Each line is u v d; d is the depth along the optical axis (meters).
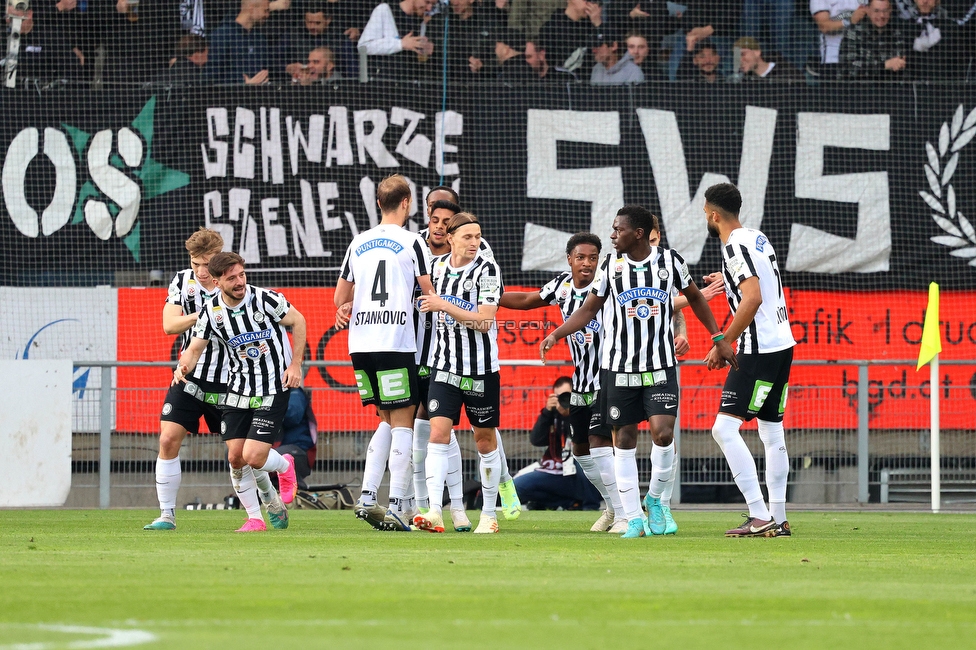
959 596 14.23
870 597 14.03
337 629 11.07
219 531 26.56
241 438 26.41
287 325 26.47
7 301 41.91
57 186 42.50
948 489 40.69
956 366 41.06
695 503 40.53
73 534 25.33
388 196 26.02
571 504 38.53
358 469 40.56
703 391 40.84
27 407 39.06
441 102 43.06
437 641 10.37
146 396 40.50
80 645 9.76
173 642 10.04
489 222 42.88
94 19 43.22
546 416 38.34
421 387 28.47
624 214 23.80
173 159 42.56
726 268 24.58
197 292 27.23
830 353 42.75
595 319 27.39
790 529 27.55
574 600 13.41
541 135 43.03
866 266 43.09
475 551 20.33
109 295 42.06
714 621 11.91
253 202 42.34
